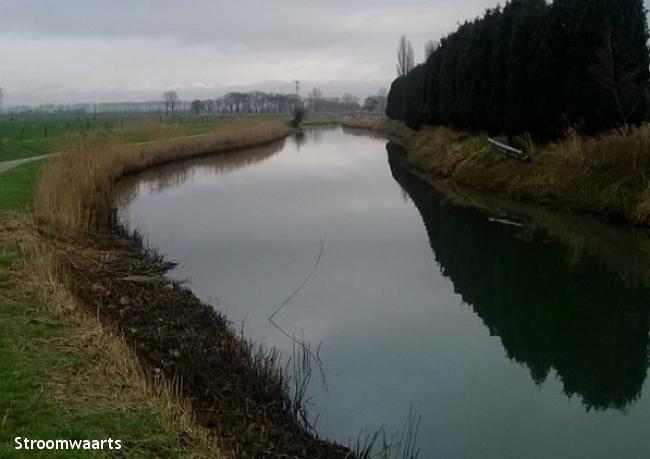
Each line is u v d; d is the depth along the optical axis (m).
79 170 17.56
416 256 14.81
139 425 5.68
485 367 8.85
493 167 23.02
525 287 12.47
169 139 36.78
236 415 6.79
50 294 8.88
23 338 7.23
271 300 11.39
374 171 31.80
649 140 16.33
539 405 7.80
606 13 19.05
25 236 11.68
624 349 9.65
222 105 128.25
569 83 19.72
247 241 16.00
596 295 11.91
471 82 27.05
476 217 19.14
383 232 17.36
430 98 35.72
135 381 6.53
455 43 30.91
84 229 14.18
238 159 36.91
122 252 13.41
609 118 18.97
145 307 9.95
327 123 98.06
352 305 11.30
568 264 13.85
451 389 8.13
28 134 41.34
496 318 10.84
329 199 22.92
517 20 21.78
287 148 47.22
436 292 12.16
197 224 18.05
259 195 23.72
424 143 34.38
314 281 12.67
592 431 7.18
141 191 24.05
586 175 17.94
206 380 7.50
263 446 6.19
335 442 6.61
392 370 8.62
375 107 137.25
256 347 9.09
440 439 6.90
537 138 21.84
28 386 6.05
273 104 132.50
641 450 6.78
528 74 21.30
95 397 6.09
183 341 8.67
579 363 9.12
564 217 17.67
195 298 10.98
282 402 7.41
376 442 6.73
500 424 7.30
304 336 9.73
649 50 19.20
